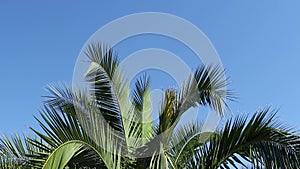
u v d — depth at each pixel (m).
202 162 6.38
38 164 5.34
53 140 5.46
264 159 6.10
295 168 6.04
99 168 6.23
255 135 6.21
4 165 5.64
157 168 6.14
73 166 6.11
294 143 6.12
